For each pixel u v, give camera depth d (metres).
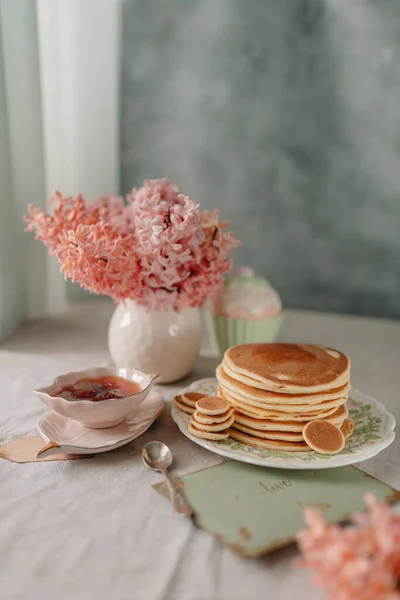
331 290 1.16
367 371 0.81
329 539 0.36
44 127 1.01
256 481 0.51
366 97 1.05
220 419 0.55
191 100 1.17
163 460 0.54
